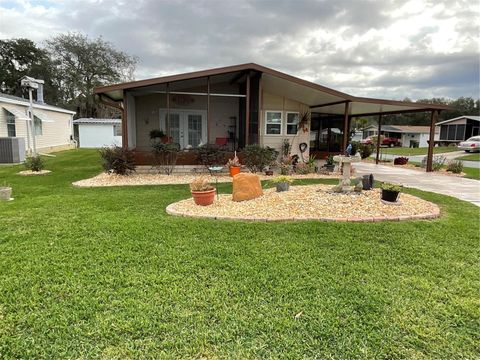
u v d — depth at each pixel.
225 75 11.19
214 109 13.17
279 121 12.78
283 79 10.19
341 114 16.09
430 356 2.04
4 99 15.03
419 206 5.75
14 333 2.20
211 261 3.33
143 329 2.24
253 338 2.17
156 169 10.34
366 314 2.45
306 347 2.09
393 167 14.41
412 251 3.71
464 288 2.88
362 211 5.29
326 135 16.58
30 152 17.38
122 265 3.22
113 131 27.64
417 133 43.75
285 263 3.31
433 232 4.41
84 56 34.19
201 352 2.03
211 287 2.80
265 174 10.50
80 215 5.07
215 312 2.44
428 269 3.26
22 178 9.57
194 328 2.26
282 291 2.76
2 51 34.44
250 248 3.70
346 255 3.55
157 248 3.67
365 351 2.06
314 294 2.72
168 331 2.22
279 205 5.62
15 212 5.22
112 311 2.44
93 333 2.19
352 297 2.69
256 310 2.48
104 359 1.96
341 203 5.68
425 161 13.97
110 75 35.25
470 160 19.84
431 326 2.33
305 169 10.95
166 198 6.55
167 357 1.98
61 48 33.78
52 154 18.55
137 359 1.97
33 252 3.53
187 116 13.07
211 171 10.23
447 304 2.62
